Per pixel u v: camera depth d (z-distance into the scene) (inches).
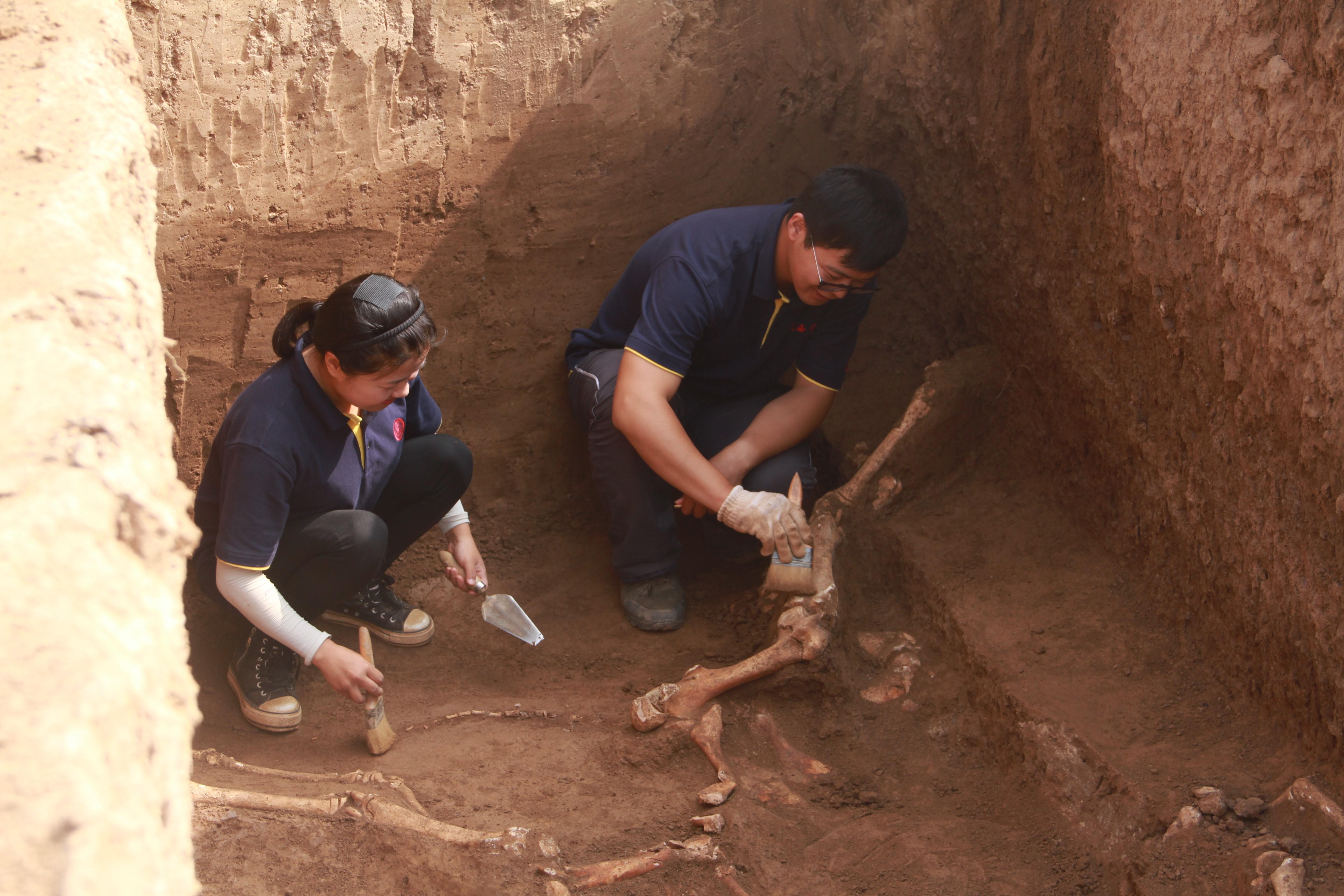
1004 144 105.0
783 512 93.9
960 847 75.2
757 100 119.0
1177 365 83.1
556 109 111.0
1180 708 79.7
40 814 23.4
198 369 103.7
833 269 89.4
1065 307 99.3
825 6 117.0
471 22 104.7
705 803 78.3
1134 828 70.4
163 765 28.6
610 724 93.1
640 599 111.0
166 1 91.2
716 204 121.5
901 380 127.6
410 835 69.7
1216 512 79.3
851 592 102.2
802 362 106.5
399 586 116.7
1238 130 71.6
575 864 71.1
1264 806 67.4
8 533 29.5
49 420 34.3
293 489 83.8
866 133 121.3
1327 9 62.8
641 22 111.5
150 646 30.4
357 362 75.4
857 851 74.9
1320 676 67.3
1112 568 96.0
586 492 125.6
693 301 95.0
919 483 111.3
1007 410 113.5
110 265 45.5
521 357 119.3
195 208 97.8
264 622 82.0
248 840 67.5
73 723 25.3
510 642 109.7
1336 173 63.0
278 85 98.0
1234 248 72.7
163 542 35.5
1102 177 91.0
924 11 110.9
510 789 81.6
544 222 115.0
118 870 24.0
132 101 64.9
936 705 91.8
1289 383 68.1
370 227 107.1
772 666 89.5
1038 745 79.4
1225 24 72.3
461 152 108.7
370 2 99.4
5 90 58.6
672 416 95.6
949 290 121.3
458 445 98.7
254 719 92.4
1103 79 88.5
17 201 47.5
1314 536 67.5
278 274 104.1
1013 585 97.3
